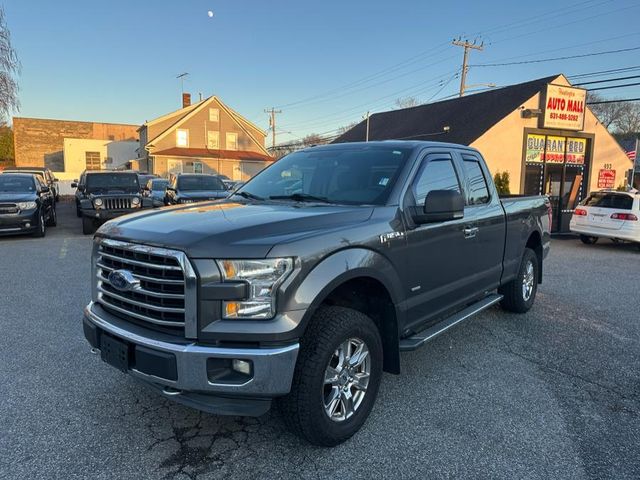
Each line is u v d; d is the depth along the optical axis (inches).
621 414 141.5
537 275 249.0
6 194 506.0
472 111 847.7
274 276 105.1
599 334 213.2
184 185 623.2
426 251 150.0
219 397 107.8
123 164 2044.8
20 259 375.6
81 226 624.7
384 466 114.5
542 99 744.3
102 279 127.4
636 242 499.8
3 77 824.9
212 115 1692.9
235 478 109.1
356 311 125.9
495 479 110.4
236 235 108.2
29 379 157.9
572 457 119.3
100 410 138.3
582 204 545.0
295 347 106.9
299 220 119.6
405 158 154.9
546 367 175.3
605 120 2062.0
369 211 134.3
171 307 108.4
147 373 110.0
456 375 167.0
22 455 116.1
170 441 123.4
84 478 108.0
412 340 147.8
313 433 115.0
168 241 109.0
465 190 180.2
